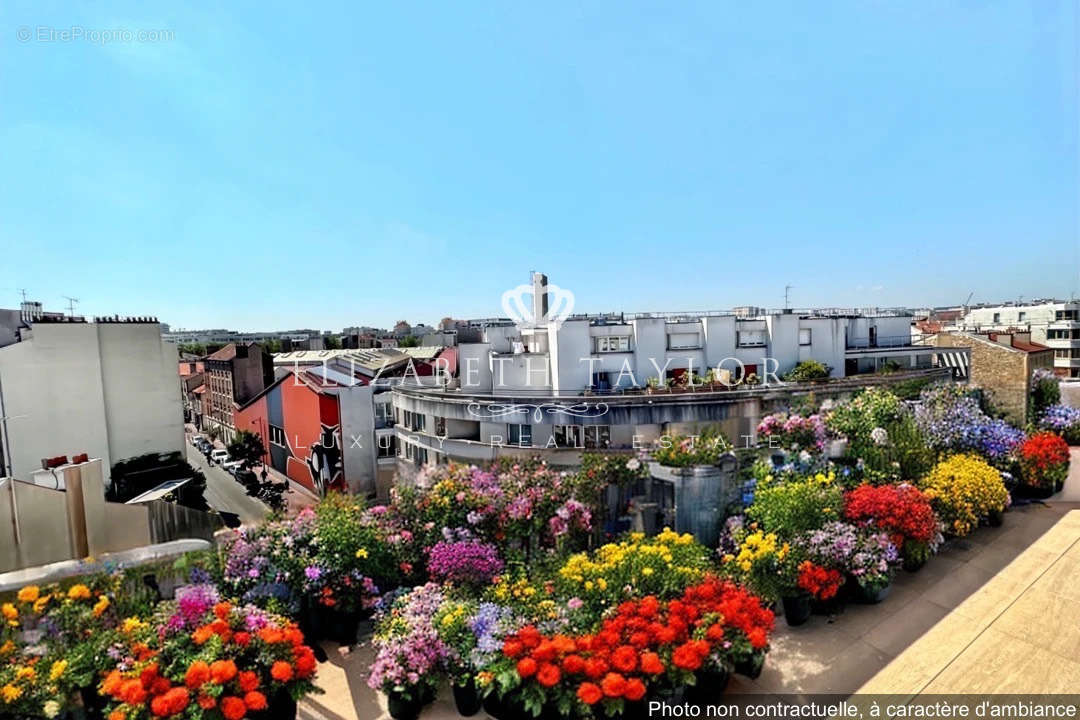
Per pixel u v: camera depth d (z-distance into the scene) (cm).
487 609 656
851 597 828
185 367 6253
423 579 900
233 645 569
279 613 711
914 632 743
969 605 803
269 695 567
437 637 634
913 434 1129
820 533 796
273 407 3353
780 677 664
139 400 2583
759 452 1068
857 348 2611
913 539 853
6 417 2259
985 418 1320
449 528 920
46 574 635
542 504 980
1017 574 889
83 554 961
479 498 958
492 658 590
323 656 764
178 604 621
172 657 557
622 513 1046
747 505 950
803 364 2177
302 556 796
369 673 723
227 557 787
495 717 624
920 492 926
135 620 595
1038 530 1059
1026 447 1230
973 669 663
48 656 566
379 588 839
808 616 787
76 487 959
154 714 489
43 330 2344
